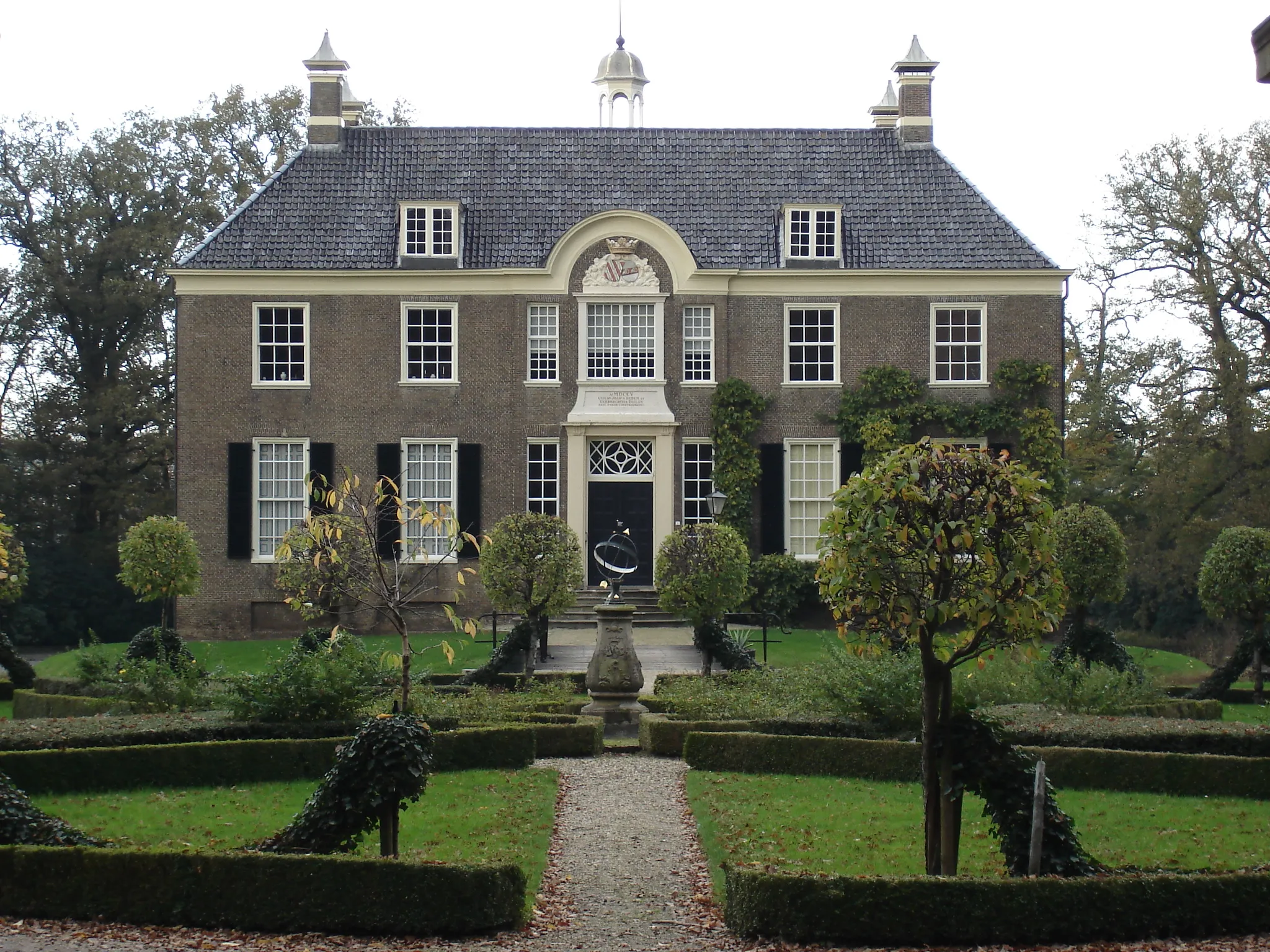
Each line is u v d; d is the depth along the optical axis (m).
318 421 37.03
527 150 39.22
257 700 18.25
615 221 37.06
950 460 12.71
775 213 38.28
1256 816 15.62
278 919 11.50
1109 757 17.02
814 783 17.36
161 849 11.85
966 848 14.35
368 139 39.19
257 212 37.81
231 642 35.88
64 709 22.72
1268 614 29.98
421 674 24.80
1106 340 49.81
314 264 37.00
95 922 11.57
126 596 50.94
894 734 18.59
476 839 14.23
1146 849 14.04
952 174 39.09
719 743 18.30
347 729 18.20
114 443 50.50
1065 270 37.31
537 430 37.09
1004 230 38.09
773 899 11.33
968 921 11.16
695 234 37.91
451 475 37.12
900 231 38.03
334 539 22.55
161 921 11.56
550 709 22.30
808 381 37.47
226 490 36.88
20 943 10.91
